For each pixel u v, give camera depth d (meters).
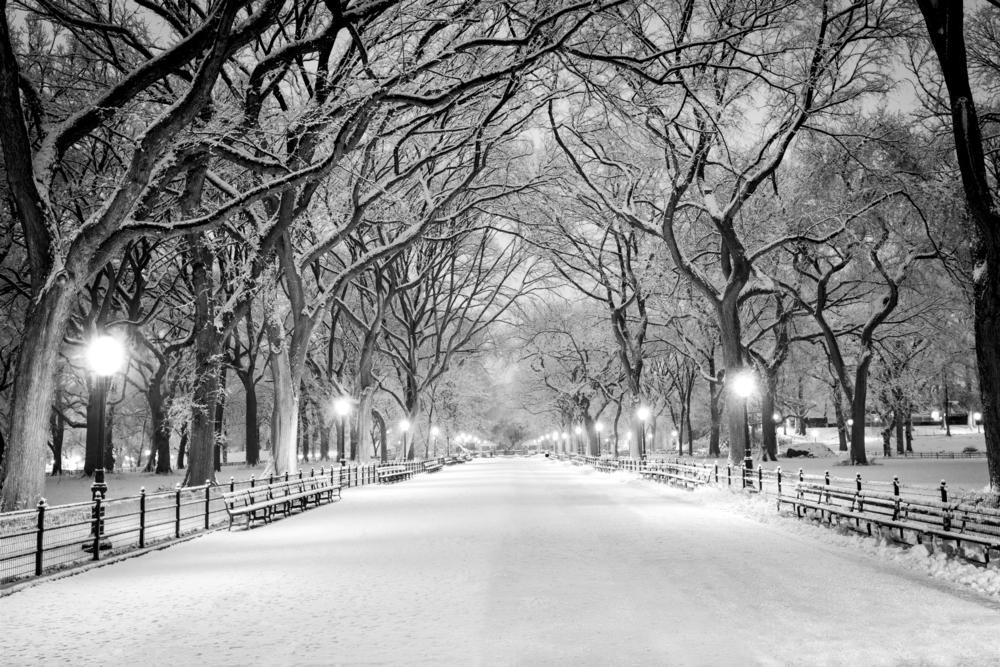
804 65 29.34
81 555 15.09
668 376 78.31
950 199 29.16
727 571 12.21
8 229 33.41
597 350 67.25
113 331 45.03
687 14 29.42
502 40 21.59
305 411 57.56
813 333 55.16
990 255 19.52
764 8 28.42
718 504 24.59
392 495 33.38
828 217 35.94
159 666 7.65
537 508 25.02
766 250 32.66
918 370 62.06
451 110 30.92
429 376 55.47
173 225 19.67
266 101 27.94
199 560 14.98
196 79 17.67
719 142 30.84
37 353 17.78
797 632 8.35
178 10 25.19
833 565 12.75
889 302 49.41
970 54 27.72
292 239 33.91
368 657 7.74
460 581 11.87
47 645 8.60
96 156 35.41
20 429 17.55
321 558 14.91
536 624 8.91
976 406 80.81
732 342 32.62
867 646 7.75
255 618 9.75
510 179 39.59
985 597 10.12
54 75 28.62
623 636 8.29
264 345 62.28
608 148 37.09
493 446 156.12
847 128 34.03
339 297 45.56
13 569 13.30
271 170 21.53
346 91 22.52
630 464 47.81
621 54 24.53
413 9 22.16
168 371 54.06
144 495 16.84
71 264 18.17
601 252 47.84
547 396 85.50
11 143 17.52
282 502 23.53
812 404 78.81
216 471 52.59
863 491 17.36
